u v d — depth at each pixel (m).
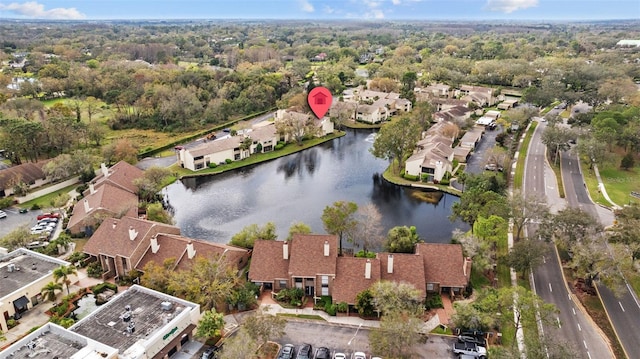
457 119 164.62
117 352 51.44
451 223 99.69
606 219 96.31
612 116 141.12
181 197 116.06
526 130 164.62
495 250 83.00
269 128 155.25
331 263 69.69
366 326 64.19
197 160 131.75
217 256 72.25
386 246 81.38
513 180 118.88
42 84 197.88
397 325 54.66
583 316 65.62
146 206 100.88
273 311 67.56
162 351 55.69
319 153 151.50
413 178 122.69
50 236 91.62
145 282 67.56
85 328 57.31
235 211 107.62
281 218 103.62
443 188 117.25
